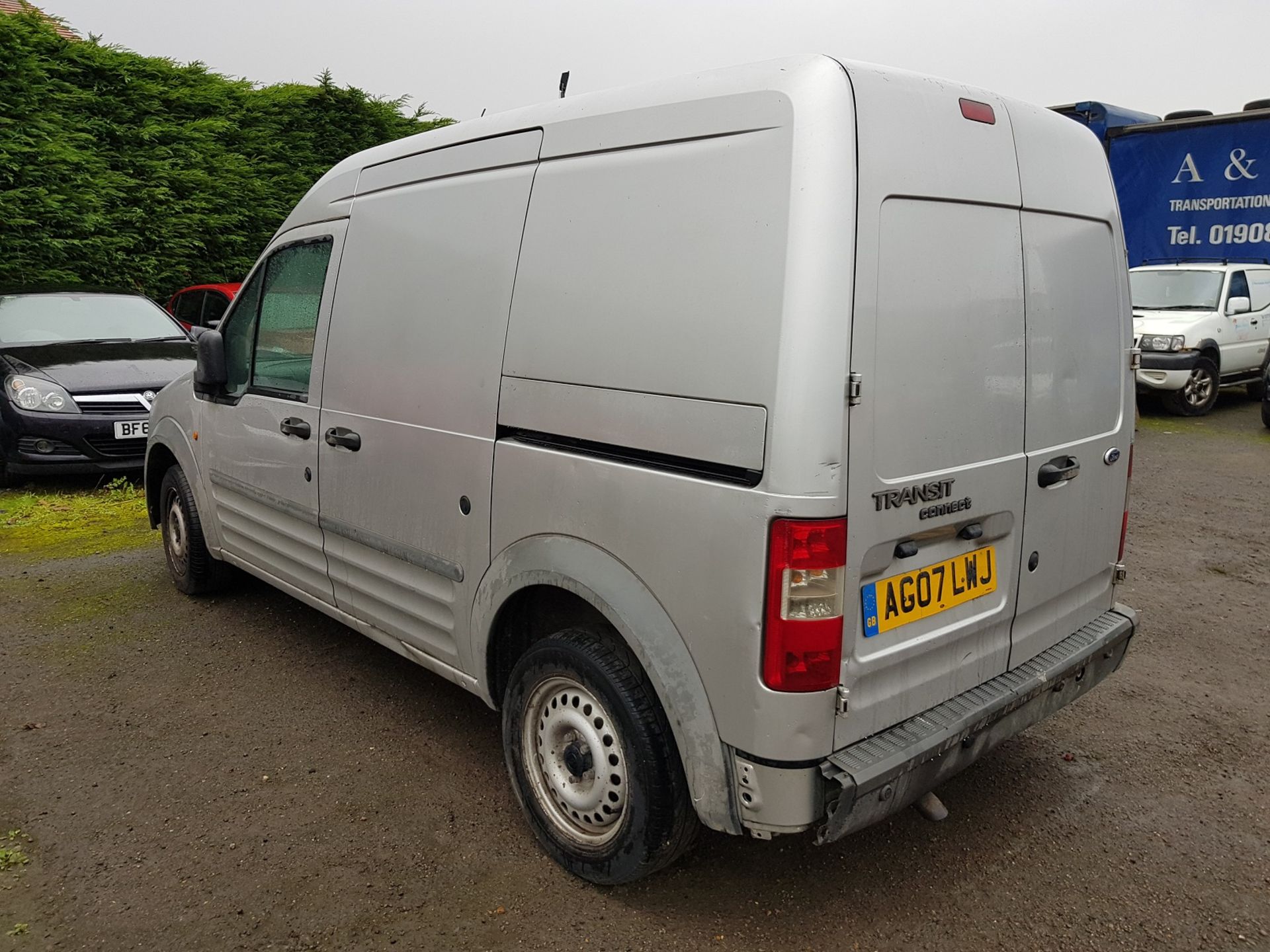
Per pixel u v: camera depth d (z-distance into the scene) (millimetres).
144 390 7551
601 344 2650
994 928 2713
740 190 2338
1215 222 12047
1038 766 3586
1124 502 3389
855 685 2410
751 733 2355
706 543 2383
